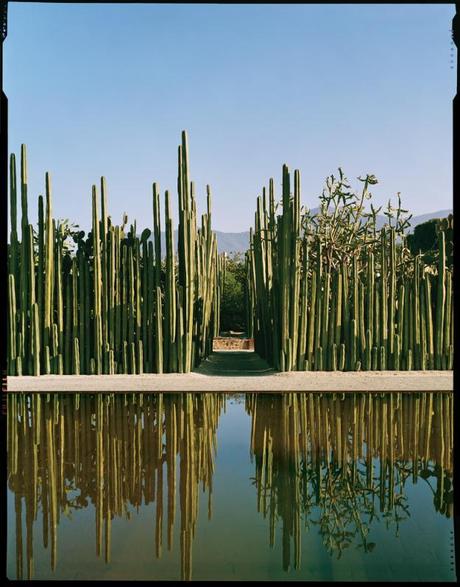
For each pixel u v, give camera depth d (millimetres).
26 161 16953
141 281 17688
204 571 4383
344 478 7027
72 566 4496
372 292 17172
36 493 6473
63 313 17359
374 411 11336
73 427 9867
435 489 6613
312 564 4516
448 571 4371
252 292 26562
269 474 7203
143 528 5391
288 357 16938
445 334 17188
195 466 7547
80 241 17344
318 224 21188
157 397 13242
